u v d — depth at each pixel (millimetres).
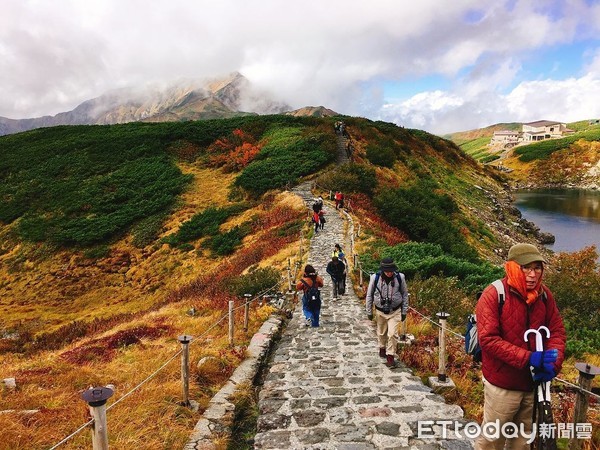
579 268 21281
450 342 8773
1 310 27391
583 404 3818
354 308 13211
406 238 28047
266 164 42875
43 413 5680
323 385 6953
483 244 36875
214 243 30641
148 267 30656
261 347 9547
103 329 17375
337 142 49062
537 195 90062
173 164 47531
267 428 5441
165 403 6055
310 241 23016
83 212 38844
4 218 39125
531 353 3139
